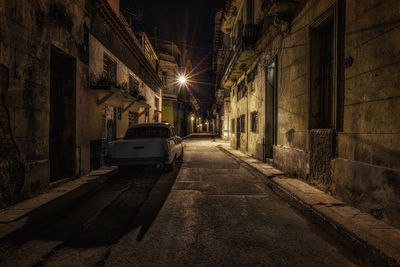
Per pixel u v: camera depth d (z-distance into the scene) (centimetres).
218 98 2859
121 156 644
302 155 577
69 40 566
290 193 479
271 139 900
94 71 706
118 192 502
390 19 311
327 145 463
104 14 743
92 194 488
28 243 276
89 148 680
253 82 1087
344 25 414
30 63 438
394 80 305
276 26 720
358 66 376
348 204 396
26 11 425
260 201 440
